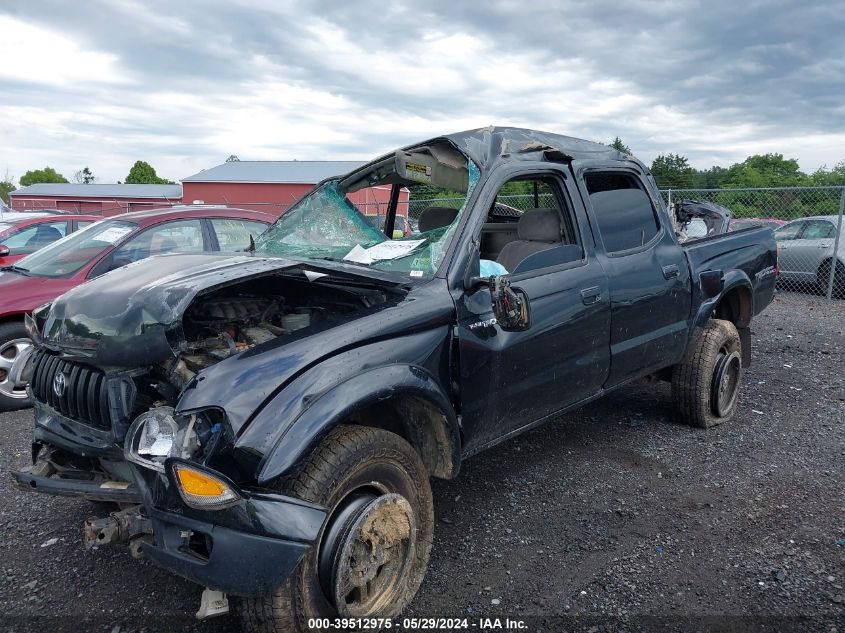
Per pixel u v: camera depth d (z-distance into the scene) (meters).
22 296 5.47
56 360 2.84
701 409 4.72
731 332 4.82
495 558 3.14
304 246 3.98
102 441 2.57
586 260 3.66
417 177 3.56
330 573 2.33
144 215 6.45
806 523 3.41
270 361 2.36
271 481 2.16
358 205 4.34
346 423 2.73
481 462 4.29
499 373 3.12
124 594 2.86
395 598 2.60
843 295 11.57
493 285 2.79
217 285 2.58
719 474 4.05
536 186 4.51
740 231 5.27
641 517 3.52
